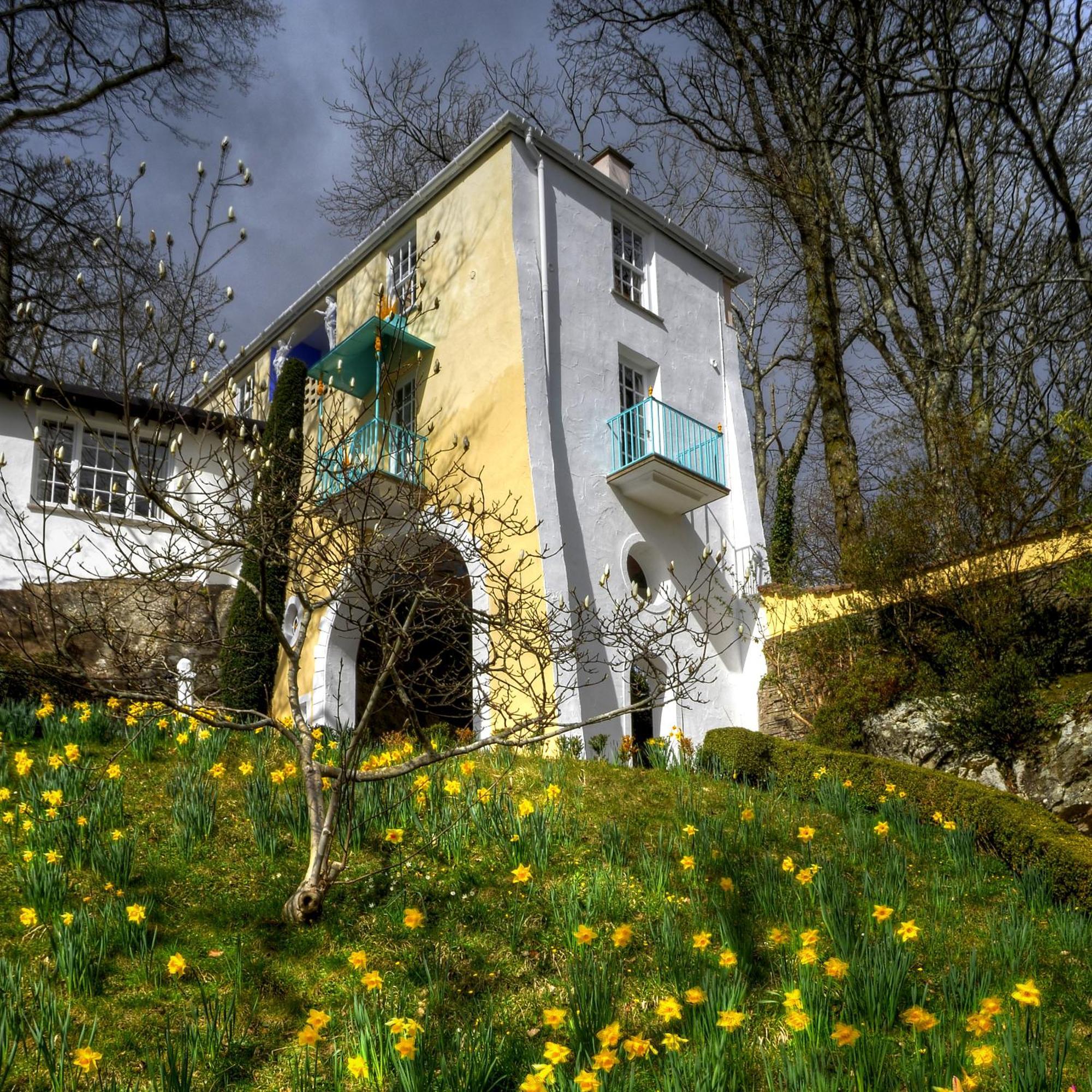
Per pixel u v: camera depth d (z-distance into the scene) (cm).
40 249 1744
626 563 1488
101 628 696
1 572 1448
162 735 903
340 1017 505
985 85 1795
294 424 1683
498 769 913
